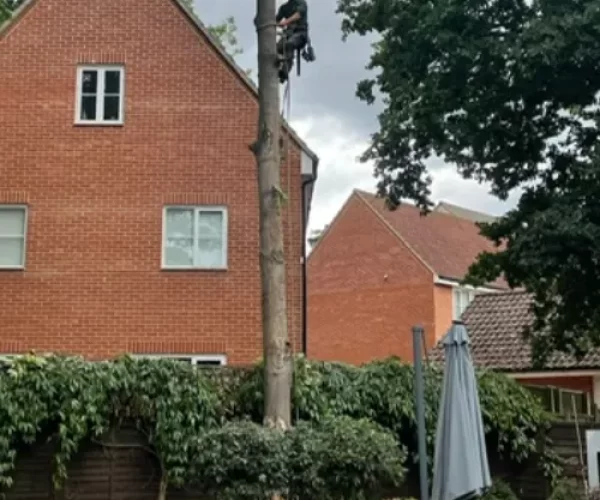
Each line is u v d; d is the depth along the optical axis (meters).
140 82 18.00
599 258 12.80
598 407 18.89
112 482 11.65
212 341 17.03
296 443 9.82
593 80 14.05
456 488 8.93
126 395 11.65
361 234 36.28
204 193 17.61
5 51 17.95
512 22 14.27
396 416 12.71
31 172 17.50
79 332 16.91
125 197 17.52
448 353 9.52
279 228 10.76
